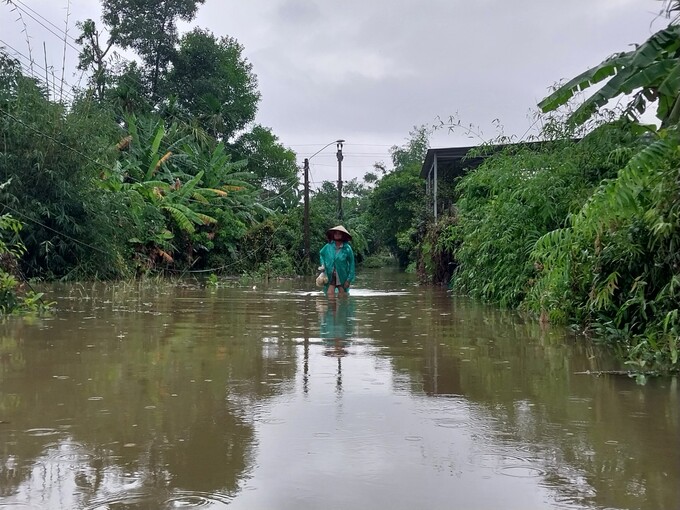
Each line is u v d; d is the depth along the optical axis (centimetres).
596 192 591
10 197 1533
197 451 282
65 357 514
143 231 2078
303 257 3023
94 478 250
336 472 257
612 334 626
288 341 612
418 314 892
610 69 695
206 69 3622
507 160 1097
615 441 297
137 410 350
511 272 1006
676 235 561
